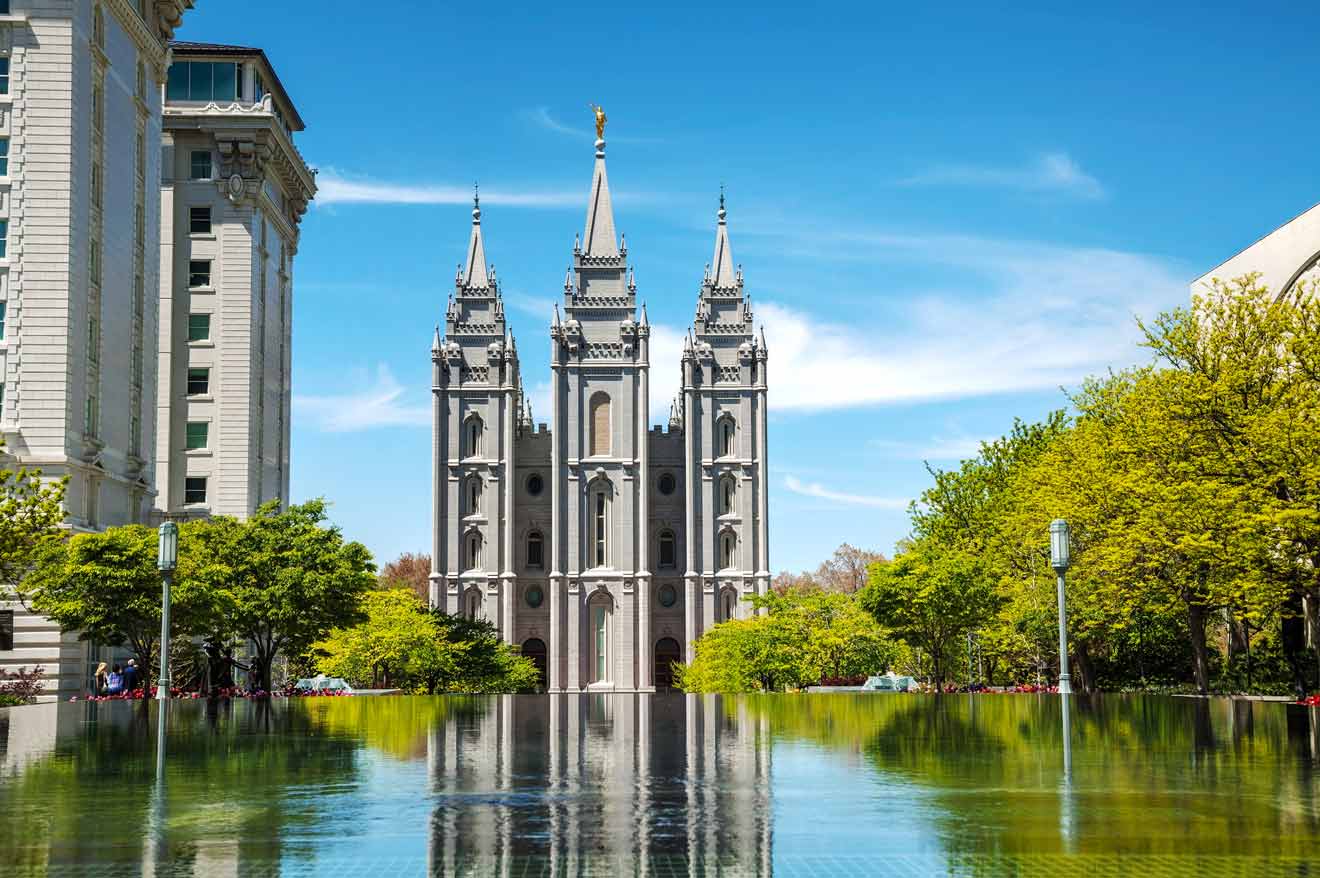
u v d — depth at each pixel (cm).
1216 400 4431
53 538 5219
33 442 5888
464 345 12669
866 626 8256
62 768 1881
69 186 6034
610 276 12738
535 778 1738
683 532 12638
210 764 1941
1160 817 1324
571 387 12506
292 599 5781
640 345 12606
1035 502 5756
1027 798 1477
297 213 10644
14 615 5669
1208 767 1808
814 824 1300
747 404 12506
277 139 9206
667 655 12544
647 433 12556
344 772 1820
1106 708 3647
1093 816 1333
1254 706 3722
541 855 1137
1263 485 4141
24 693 5162
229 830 1272
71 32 6094
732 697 6188
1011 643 6462
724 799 1500
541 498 12656
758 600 8869
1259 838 1196
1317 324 4522
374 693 6862
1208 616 5756
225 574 5356
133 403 7088
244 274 9006
